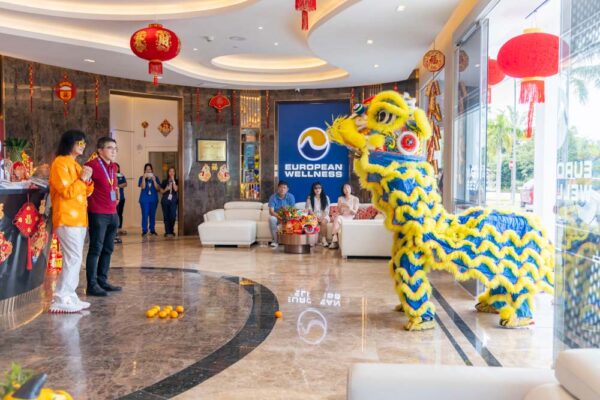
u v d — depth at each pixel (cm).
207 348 363
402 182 396
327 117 1151
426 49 773
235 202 1050
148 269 693
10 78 861
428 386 148
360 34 687
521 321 415
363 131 415
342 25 646
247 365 329
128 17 709
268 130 1167
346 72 1007
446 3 558
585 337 263
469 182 575
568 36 280
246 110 1169
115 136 1239
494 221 403
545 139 722
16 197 461
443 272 679
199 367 324
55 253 662
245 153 1178
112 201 532
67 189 449
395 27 653
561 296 286
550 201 723
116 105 1235
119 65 910
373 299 518
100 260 548
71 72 962
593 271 257
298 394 282
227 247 932
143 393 282
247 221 961
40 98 911
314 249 906
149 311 452
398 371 155
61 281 462
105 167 523
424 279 406
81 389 287
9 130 862
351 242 788
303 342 378
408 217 398
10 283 465
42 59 866
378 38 707
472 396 147
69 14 705
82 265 729
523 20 575
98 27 762
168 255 826
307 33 738
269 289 566
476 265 389
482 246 392
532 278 398
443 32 715
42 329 408
